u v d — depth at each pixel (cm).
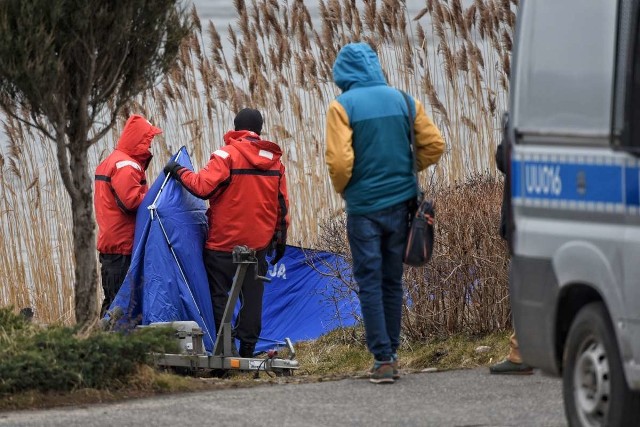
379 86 1975
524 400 1798
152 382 1930
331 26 3688
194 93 3734
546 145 1491
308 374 2528
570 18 1466
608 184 1382
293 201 3497
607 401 1402
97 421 1667
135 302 2519
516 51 1555
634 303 1331
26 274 3381
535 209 1512
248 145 2530
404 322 2569
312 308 2858
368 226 1959
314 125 3619
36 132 3619
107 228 2642
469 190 2633
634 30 1377
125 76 2223
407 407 1758
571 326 1480
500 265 2478
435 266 2517
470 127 3488
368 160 1948
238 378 2384
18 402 1789
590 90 1423
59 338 1912
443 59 3712
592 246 1406
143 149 2662
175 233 2512
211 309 2534
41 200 3441
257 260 2527
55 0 2041
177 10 2227
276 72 3638
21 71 2053
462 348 2414
